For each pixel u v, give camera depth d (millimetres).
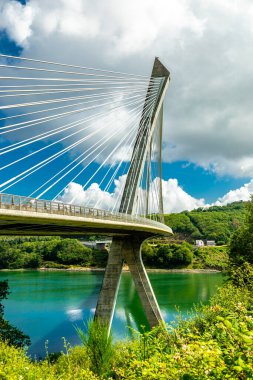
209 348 6547
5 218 19203
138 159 49281
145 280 45094
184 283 85438
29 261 131500
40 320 46719
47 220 21906
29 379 11727
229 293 14906
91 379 10852
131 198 46438
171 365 6980
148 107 55031
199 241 172000
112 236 46656
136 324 44656
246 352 5770
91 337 11906
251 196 43750
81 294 67938
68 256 134000
